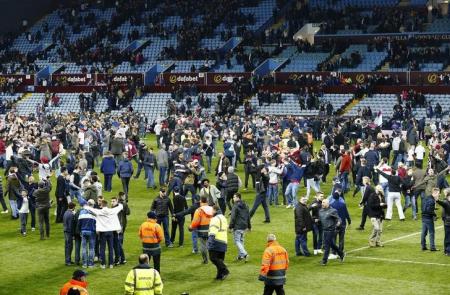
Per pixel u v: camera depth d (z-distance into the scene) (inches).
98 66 3472.0
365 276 1040.8
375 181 1593.3
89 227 1098.7
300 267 1089.4
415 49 3097.9
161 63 3383.4
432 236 1173.7
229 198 1398.9
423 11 3326.8
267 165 1557.6
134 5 3863.2
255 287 994.7
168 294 968.9
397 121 2452.0
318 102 2861.7
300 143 1939.0
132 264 1127.0
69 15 3924.7
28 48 3784.5
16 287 1023.0
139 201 1619.1
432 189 1299.2
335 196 1122.0
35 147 1926.7
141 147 1824.6
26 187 1456.7
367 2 3526.1
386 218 1409.9
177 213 1211.9
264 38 3385.8
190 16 3703.3
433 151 1766.7
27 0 3946.9
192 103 3046.3
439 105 2694.4
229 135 2003.0
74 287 727.1
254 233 1309.1
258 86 3034.0
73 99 3267.7
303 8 3467.0
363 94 2883.9
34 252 1211.2
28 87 3385.8
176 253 1179.9
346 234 1300.4
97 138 2138.3
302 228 1132.5
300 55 3221.0
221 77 3112.7
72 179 1480.1
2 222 1438.2
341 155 1658.5
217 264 1024.9
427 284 1000.9
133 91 3161.9
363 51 3166.8
